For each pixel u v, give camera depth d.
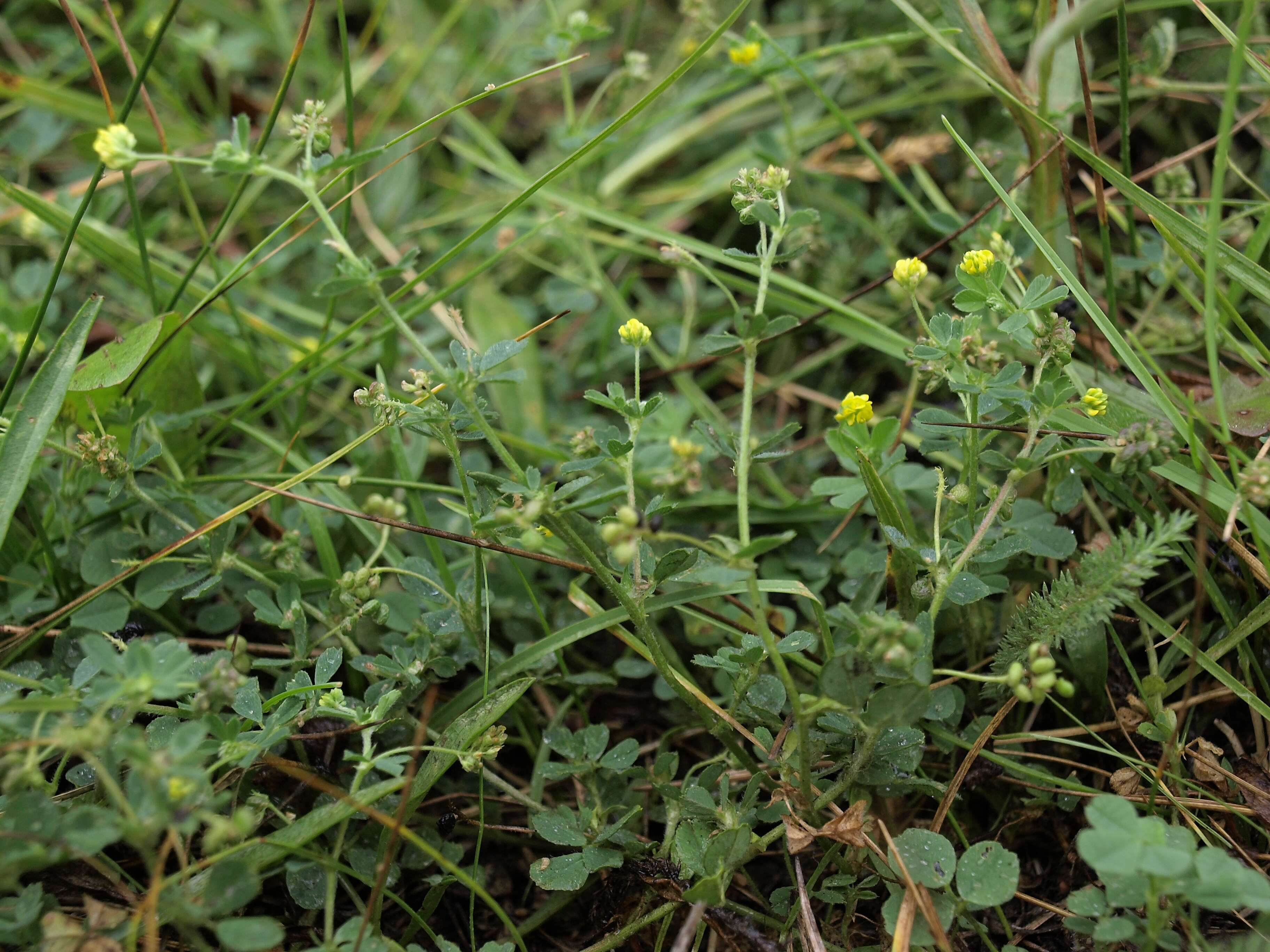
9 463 0.36
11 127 0.50
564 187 0.49
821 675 0.33
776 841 0.37
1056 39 0.33
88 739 0.31
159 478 0.40
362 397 0.35
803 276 0.45
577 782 0.38
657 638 0.38
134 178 0.47
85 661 0.34
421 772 0.36
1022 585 0.38
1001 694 0.36
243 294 0.47
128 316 0.46
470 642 0.38
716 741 0.39
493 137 0.52
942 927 0.33
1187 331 0.41
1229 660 0.37
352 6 0.57
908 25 0.48
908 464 0.40
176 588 0.38
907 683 0.32
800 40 0.49
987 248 0.41
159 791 0.31
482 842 0.37
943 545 0.35
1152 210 0.37
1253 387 0.38
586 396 0.34
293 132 0.33
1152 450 0.34
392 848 0.33
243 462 0.43
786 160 0.46
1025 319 0.35
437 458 0.44
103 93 0.40
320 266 0.49
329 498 0.41
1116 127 0.46
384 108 0.51
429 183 0.51
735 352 0.44
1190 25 0.46
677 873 0.35
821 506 0.41
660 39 0.55
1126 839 0.32
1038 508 0.37
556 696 0.40
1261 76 0.39
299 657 0.37
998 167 0.43
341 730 0.35
